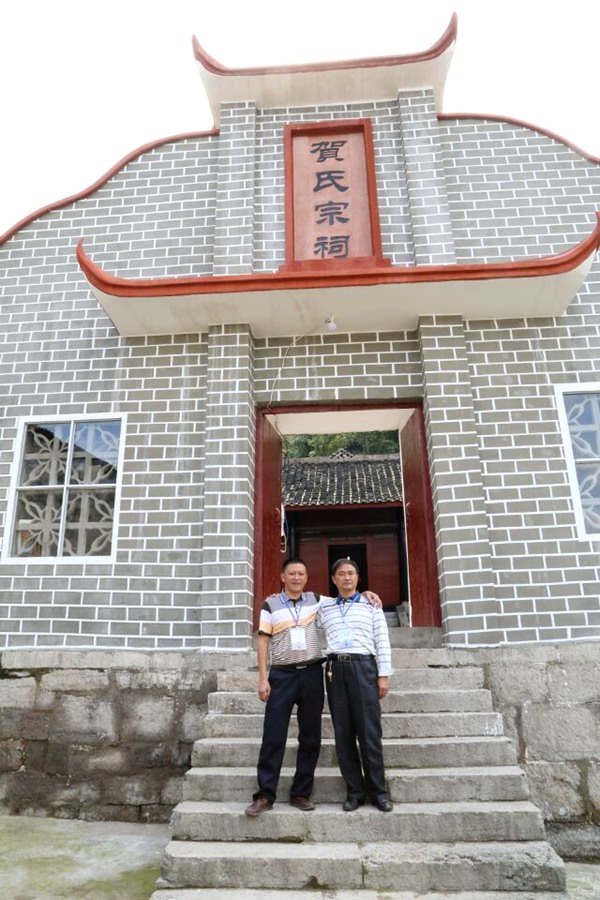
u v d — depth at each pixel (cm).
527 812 381
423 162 694
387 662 414
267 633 423
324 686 457
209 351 639
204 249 697
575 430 616
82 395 654
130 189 732
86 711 540
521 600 558
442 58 702
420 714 464
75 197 732
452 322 634
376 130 724
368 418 673
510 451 603
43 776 530
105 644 572
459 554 559
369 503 1462
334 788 411
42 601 587
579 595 559
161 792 517
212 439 609
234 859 359
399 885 353
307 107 740
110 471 631
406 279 579
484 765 429
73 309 689
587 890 402
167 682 539
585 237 680
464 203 699
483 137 728
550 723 500
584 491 602
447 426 598
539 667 514
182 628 572
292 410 647
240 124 725
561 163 714
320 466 1711
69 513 621
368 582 1590
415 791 405
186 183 727
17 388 663
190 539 595
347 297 599
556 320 648
